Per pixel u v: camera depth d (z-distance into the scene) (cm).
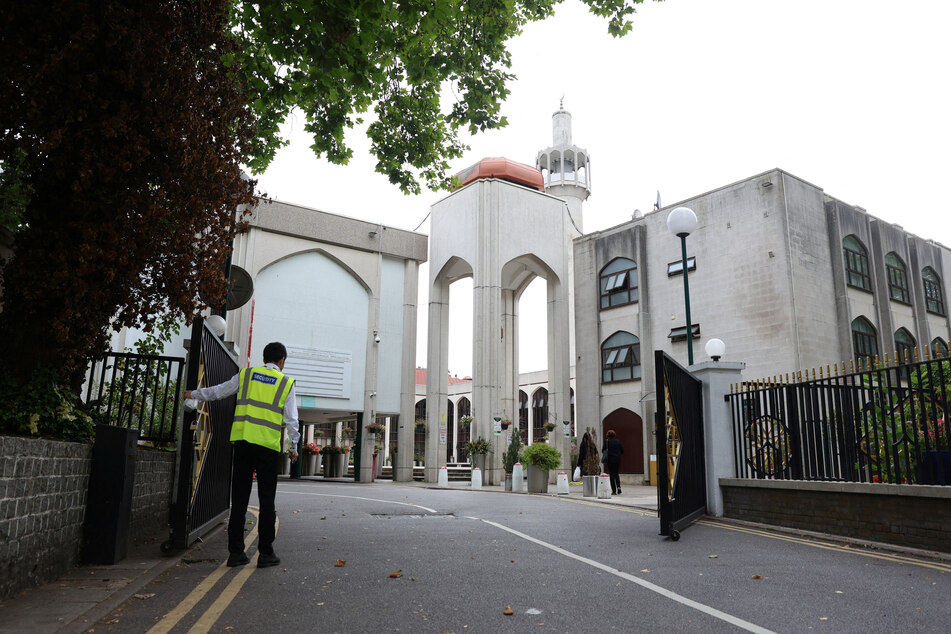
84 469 580
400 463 2894
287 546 715
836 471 870
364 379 2838
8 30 551
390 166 1143
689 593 495
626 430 2823
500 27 1009
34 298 578
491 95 1066
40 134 566
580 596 484
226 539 759
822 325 2442
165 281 679
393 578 546
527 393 5034
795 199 2477
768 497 953
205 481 737
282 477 3014
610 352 2948
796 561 640
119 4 574
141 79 584
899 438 884
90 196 586
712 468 1059
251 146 732
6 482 443
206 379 704
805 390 935
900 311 2877
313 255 2802
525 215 2984
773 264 2414
